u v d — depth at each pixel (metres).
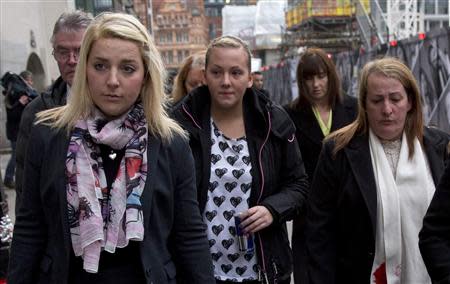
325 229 2.60
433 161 2.49
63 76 2.81
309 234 2.63
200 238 2.05
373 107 2.45
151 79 1.92
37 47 16.12
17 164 2.69
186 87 4.04
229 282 2.69
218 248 2.68
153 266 1.86
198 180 2.66
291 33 28.80
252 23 51.62
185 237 2.03
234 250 2.68
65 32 2.74
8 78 8.65
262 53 41.62
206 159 2.67
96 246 1.78
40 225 1.91
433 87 6.74
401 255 2.43
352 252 2.54
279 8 40.69
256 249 2.71
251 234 2.65
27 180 1.90
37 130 1.91
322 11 23.14
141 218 1.81
